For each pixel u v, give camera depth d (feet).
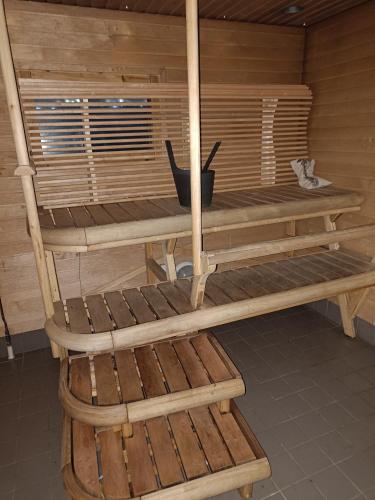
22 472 6.04
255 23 9.21
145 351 6.46
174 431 5.65
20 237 8.50
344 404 7.28
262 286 7.24
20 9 7.25
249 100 9.30
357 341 9.32
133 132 8.59
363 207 8.95
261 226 10.93
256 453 5.24
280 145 10.16
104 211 7.64
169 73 8.66
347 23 8.59
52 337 5.84
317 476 5.83
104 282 9.51
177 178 7.57
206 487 4.84
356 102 8.69
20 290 8.84
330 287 7.25
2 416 7.19
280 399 7.44
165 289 7.23
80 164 8.22
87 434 5.51
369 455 6.18
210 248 10.45
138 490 4.77
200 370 5.93
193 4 4.63
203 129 8.93
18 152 5.48
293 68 10.02
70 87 7.45
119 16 7.95
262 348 9.14
